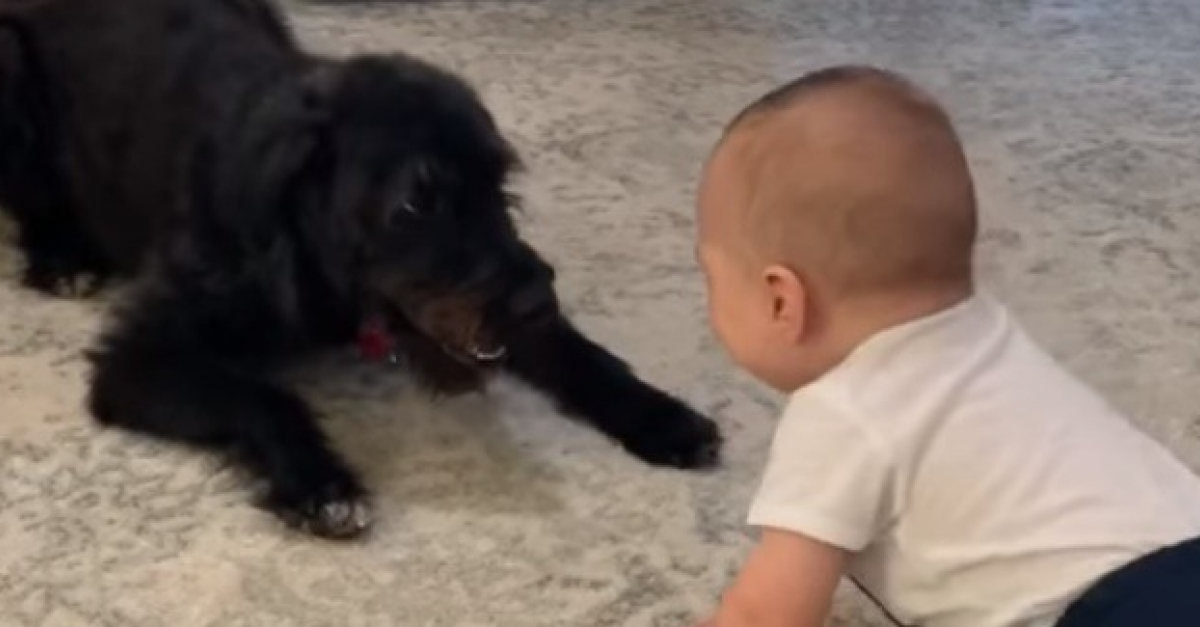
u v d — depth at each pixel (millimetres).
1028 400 1358
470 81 2500
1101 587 1277
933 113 1387
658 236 2264
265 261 1803
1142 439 1404
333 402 1921
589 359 1916
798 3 3053
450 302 1736
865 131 1364
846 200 1356
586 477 1809
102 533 1713
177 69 1987
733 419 1906
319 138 1746
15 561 1672
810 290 1393
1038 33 2951
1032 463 1332
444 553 1697
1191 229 2316
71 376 1961
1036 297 2137
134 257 2061
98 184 2084
